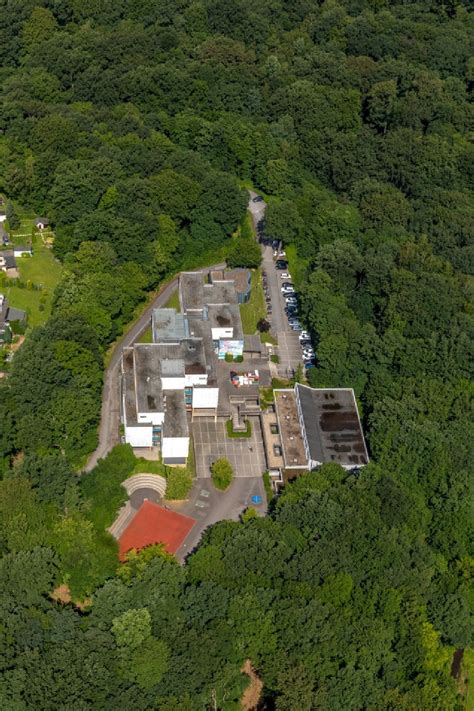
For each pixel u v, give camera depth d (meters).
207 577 164.00
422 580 174.38
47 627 152.50
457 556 187.75
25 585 156.25
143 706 143.62
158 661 147.12
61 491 178.12
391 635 162.88
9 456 189.62
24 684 141.00
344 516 178.75
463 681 174.62
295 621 156.25
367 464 198.62
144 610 153.75
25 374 190.75
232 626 156.62
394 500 186.12
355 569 170.62
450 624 172.00
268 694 157.38
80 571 167.25
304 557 168.50
